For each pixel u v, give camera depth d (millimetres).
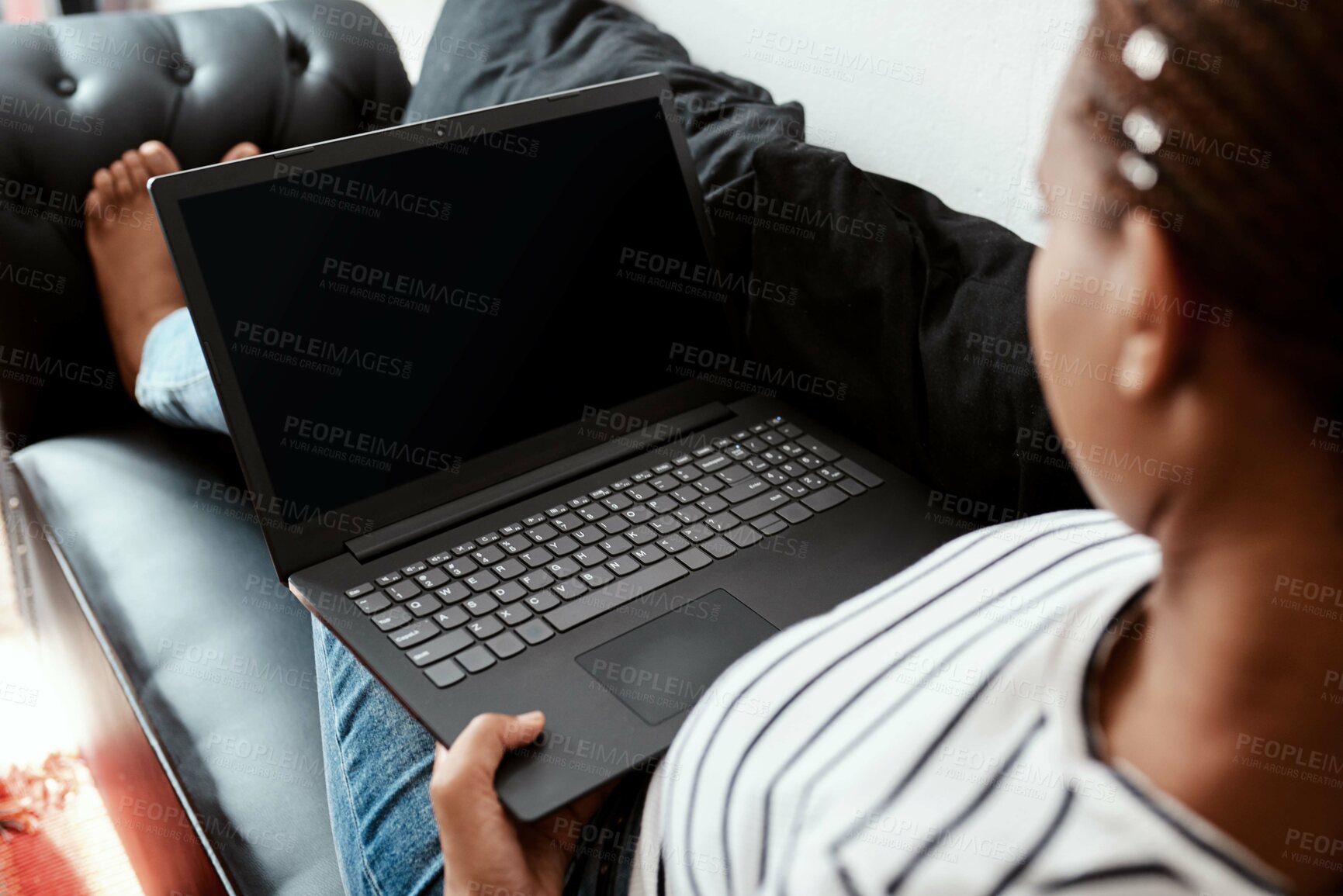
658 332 863
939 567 427
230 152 1352
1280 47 229
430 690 630
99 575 1007
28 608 1322
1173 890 279
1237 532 270
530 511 759
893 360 831
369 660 649
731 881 361
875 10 1003
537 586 700
